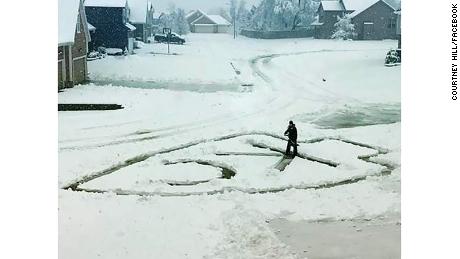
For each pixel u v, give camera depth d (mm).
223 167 16062
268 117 23516
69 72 31156
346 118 23516
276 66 44438
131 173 15172
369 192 13203
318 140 19344
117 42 50219
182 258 9633
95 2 49594
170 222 11312
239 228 10867
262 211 11969
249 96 29375
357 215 11609
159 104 26203
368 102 27562
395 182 13984
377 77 35500
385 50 57156
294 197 12945
